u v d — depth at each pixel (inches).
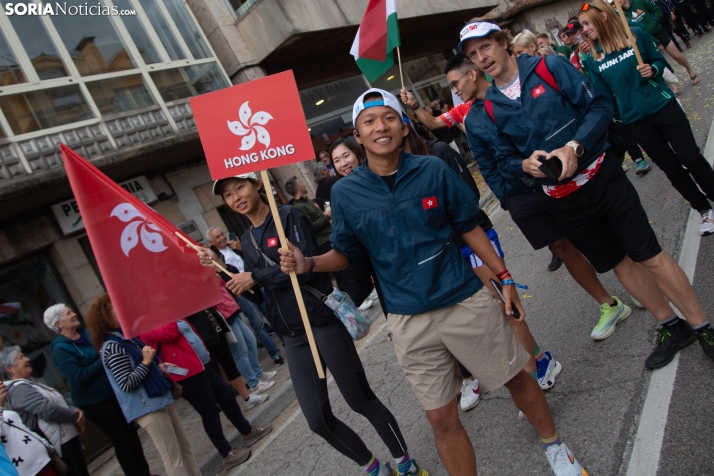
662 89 153.2
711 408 91.4
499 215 317.4
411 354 90.6
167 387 154.3
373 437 143.6
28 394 146.6
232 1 434.0
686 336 108.1
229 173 102.0
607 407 105.8
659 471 84.4
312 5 416.2
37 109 286.0
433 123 167.9
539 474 98.3
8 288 286.7
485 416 126.9
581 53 184.4
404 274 88.2
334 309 109.0
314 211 229.3
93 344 154.9
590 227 109.0
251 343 253.4
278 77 99.7
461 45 106.1
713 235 151.2
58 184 278.4
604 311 130.9
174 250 120.3
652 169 248.8
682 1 546.9
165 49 362.6
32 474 128.9
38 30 299.4
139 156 311.1
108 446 269.6
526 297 181.2
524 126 104.0
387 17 166.6
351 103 502.0
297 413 191.8
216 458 188.2
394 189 87.0
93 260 310.7
